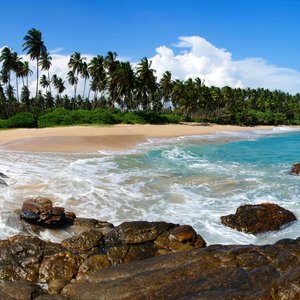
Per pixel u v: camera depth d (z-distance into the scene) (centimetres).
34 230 1168
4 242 992
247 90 15638
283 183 1931
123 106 10706
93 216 1373
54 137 3781
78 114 6781
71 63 9238
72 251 990
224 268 807
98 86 9288
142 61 8250
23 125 5806
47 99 12081
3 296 735
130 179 1978
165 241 1055
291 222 1343
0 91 8838
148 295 725
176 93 9350
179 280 769
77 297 766
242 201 1599
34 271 907
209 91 10481
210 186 1858
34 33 7188
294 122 12700
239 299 679
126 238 1047
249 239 1212
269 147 4112
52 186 1728
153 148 3606
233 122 10419
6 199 1475
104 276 844
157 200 1594
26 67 8100
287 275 742
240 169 2391
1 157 2533
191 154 3241
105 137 4069
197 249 921
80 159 2625
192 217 1393
